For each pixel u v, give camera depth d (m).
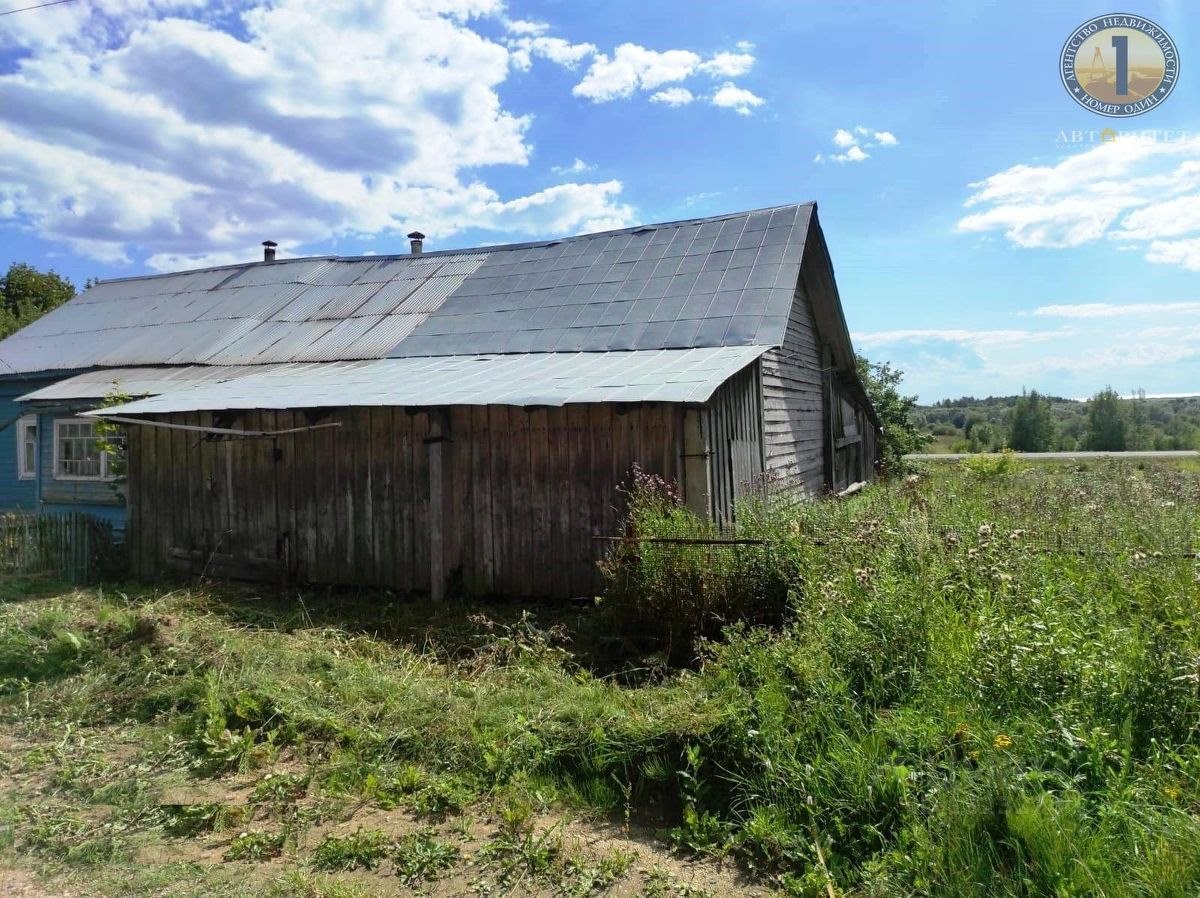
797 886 3.26
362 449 9.25
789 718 4.07
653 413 7.95
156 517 10.62
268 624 7.69
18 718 5.50
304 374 11.71
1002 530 6.37
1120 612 4.88
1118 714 3.74
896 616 4.44
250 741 4.83
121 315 18.33
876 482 18.70
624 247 13.44
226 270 19.30
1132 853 2.95
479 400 7.81
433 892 3.38
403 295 14.82
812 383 14.68
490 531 8.63
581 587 8.21
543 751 4.43
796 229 11.98
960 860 3.08
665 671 5.72
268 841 3.80
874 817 3.48
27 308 33.03
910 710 3.90
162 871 3.55
